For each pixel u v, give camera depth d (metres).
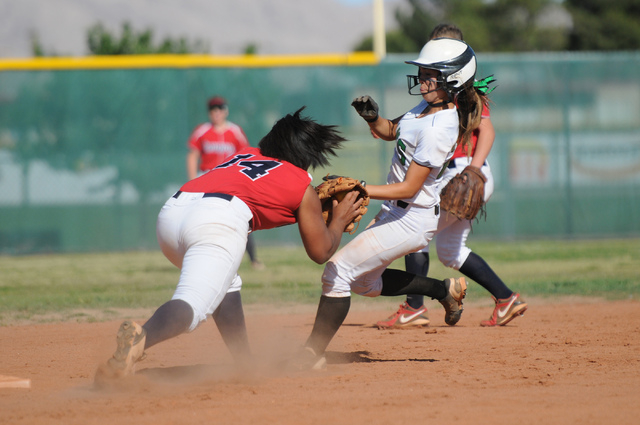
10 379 12.19
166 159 46.50
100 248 46.19
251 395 11.09
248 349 13.02
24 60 45.44
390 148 46.59
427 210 13.41
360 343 16.91
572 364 13.70
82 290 27.62
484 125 18.33
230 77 46.62
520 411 9.95
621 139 48.19
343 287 13.29
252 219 11.78
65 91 45.78
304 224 12.01
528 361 14.15
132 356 10.55
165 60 46.16
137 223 46.44
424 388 11.57
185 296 10.91
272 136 12.56
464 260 19.14
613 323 19.28
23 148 45.53
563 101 47.88
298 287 27.89
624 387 11.48
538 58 47.59
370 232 13.40
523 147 47.81
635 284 26.70
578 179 48.12
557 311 21.70
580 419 9.50
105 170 46.19
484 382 12.04
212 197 11.58
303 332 18.55
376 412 9.97
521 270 32.00
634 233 48.38
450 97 13.45
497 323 19.27
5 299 25.20
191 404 10.48
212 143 33.06
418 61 13.23
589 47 136.88
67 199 45.97
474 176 16.98
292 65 46.69
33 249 45.53
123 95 46.16
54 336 18.20
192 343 17.11
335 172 46.38
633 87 48.06
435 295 14.56
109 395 11.05
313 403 10.51
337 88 46.81
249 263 37.75
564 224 48.12
